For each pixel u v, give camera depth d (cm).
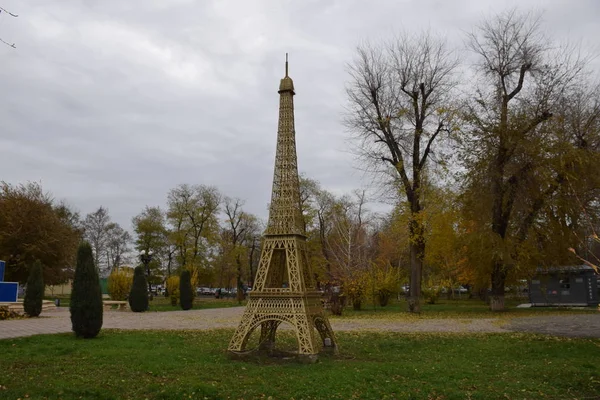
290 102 1606
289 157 1553
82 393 929
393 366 1231
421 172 3228
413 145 3147
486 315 2777
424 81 3147
